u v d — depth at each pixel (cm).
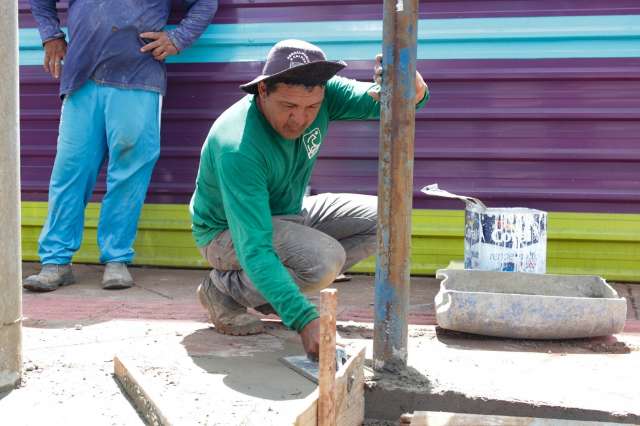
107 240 472
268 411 244
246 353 313
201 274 511
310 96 274
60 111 531
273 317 377
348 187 501
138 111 468
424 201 494
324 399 214
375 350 285
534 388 273
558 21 470
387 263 279
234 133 287
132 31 461
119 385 277
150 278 498
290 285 269
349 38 492
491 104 482
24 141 538
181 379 276
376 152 494
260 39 503
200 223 333
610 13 465
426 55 485
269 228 278
